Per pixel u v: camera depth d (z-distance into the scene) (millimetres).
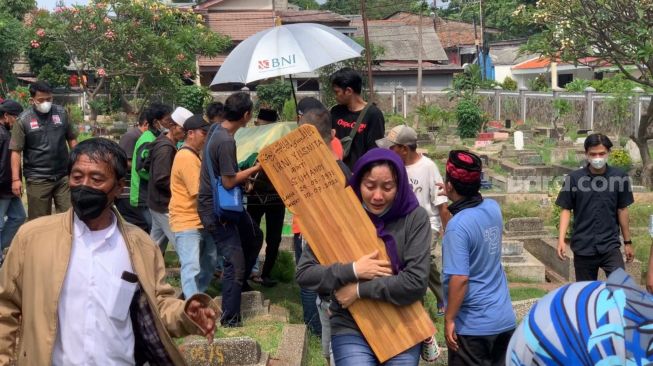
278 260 8469
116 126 31000
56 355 3209
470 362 4391
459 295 4320
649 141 21578
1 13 36562
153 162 7250
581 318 2258
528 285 9195
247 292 6945
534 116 36438
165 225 7289
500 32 60781
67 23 31719
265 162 4039
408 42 53906
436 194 6559
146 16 31953
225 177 6207
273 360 5668
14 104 8508
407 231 3965
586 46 15734
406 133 6430
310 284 4016
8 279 3254
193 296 3262
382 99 45875
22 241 3246
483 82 44375
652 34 15078
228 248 6414
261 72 6918
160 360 3422
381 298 3916
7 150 8234
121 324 3287
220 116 7297
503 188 17250
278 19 7395
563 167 17281
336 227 3998
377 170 3902
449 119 36062
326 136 5332
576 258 6758
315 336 6555
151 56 32000
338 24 48250
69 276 3223
